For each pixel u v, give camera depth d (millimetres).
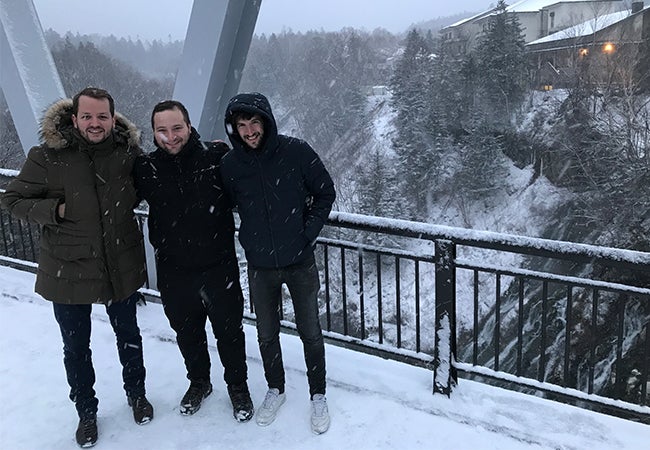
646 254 2205
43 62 4250
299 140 2357
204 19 3273
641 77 21688
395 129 31281
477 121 27422
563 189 22609
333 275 17609
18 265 5164
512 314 15469
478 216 26469
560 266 15805
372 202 27469
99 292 2355
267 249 2387
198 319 2633
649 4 26469
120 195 2336
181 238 2369
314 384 2693
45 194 2262
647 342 2527
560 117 23438
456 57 33312
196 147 2330
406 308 17203
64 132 2180
